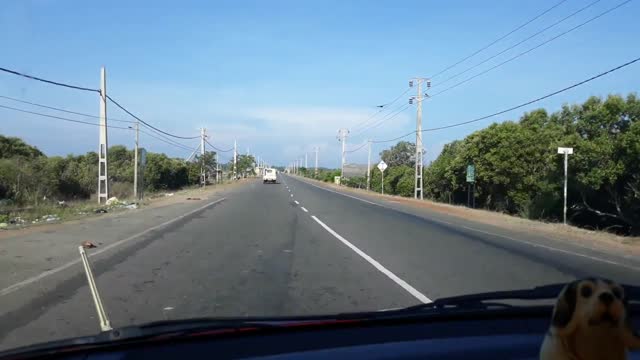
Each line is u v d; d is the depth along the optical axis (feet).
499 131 124.57
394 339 11.80
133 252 44.42
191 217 80.33
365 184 280.31
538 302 15.93
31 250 44.83
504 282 32.83
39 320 23.20
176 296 28.02
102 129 106.11
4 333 21.25
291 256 42.91
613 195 88.58
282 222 73.41
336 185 303.27
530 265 39.96
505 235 63.41
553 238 61.98
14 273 34.40
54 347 10.89
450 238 57.47
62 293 28.58
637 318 12.84
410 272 36.11
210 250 45.88
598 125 91.97
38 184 129.49
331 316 13.56
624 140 82.38
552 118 123.95
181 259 40.83
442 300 15.43
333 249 47.34
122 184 181.27
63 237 53.93
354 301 27.12
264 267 37.50
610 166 85.15
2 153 165.58
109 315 24.08
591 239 61.36
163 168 231.91
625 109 88.69
